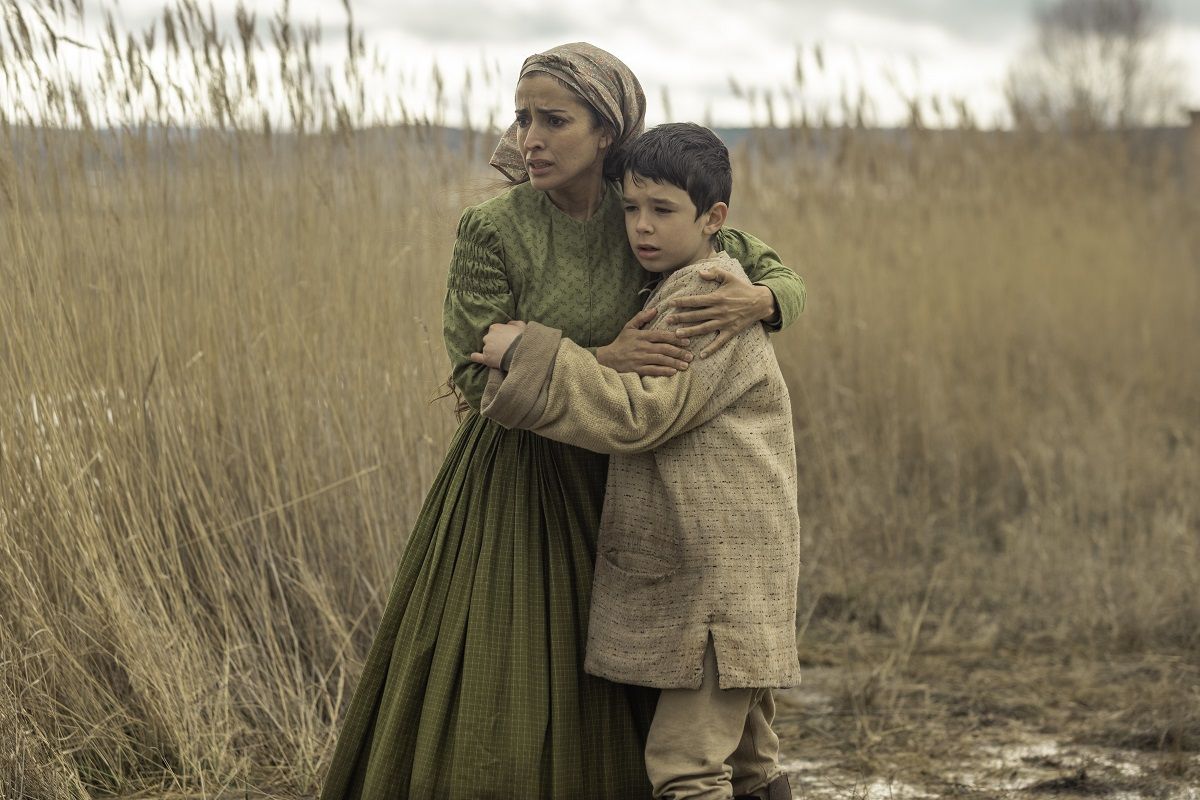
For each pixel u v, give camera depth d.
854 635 4.44
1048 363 7.43
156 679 3.17
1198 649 4.29
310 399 3.77
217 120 3.73
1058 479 6.08
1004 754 3.41
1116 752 3.42
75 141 3.48
